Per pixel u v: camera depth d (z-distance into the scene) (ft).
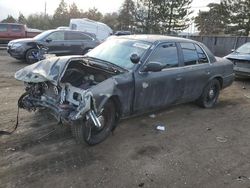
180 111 22.52
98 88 14.62
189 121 20.51
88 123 14.71
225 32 135.95
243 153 16.14
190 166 14.32
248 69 35.04
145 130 18.24
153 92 17.90
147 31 158.81
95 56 18.76
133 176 13.12
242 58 35.29
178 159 14.92
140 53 17.89
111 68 16.69
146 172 13.52
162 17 151.94
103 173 13.19
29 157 14.06
